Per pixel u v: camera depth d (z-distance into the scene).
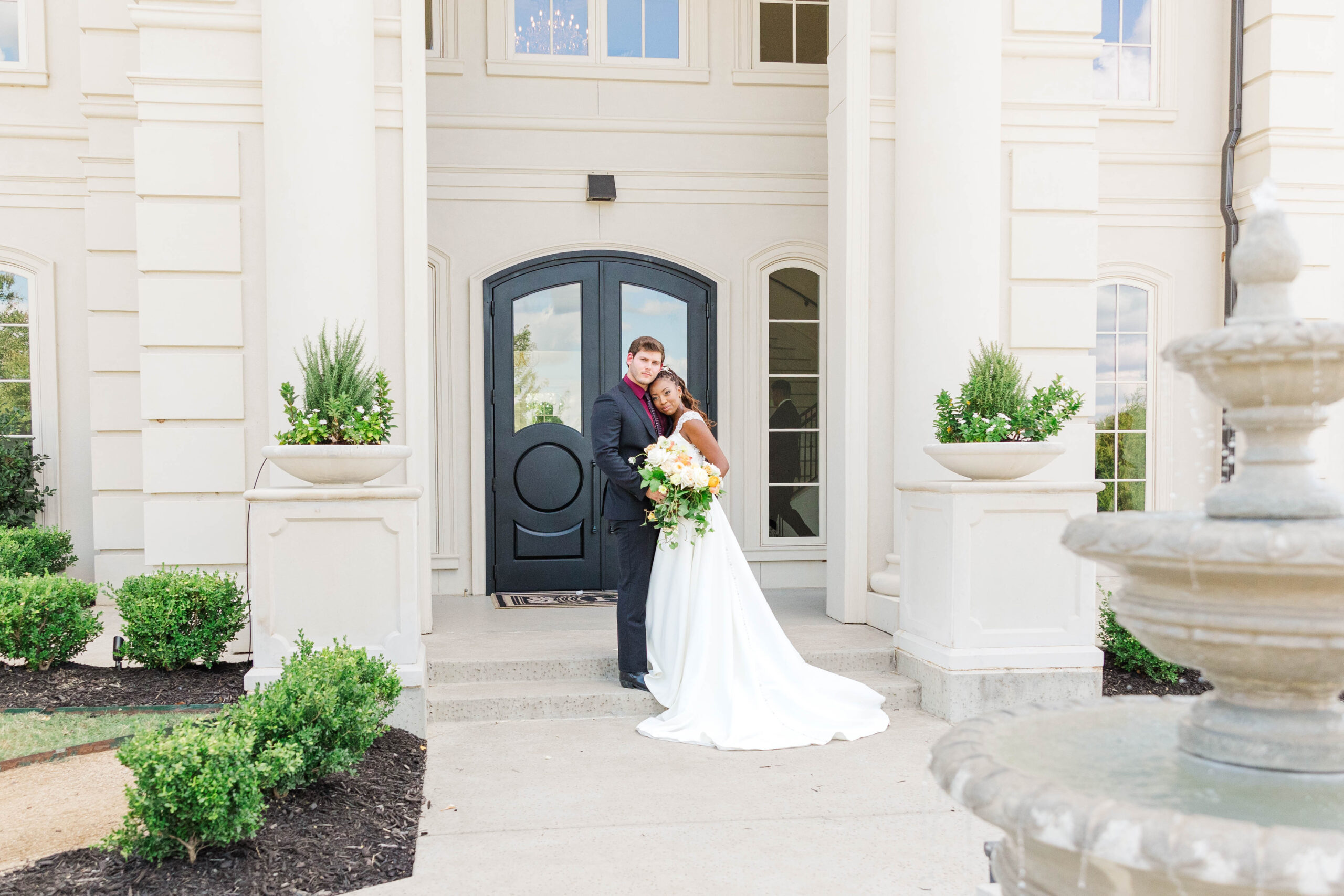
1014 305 6.31
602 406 4.91
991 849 1.96
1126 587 1.93
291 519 4.46
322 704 3.38
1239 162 8.41
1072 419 6.36
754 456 8.19
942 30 5.88
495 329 7.88
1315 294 8.17
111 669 4.82
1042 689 4.89
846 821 3.56
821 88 8.25
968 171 5.86
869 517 6.27
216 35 5.70
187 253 5.70
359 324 5.56
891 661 5.51
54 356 7.98
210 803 2.72
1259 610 1.64
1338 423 8.05
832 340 6.54
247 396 5.79
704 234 8.12
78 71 7.97
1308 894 1.27
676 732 4.58
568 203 7.96
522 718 4.86
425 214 5.85
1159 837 1.36
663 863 3.17
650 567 5.02
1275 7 7.98
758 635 4.83
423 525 5.92
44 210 7.96
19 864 2.88
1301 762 1.67
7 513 7.61
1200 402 8.51
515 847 3.29
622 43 8.08
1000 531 4.90
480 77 7.84
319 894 2.84
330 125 5.47
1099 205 8.41
